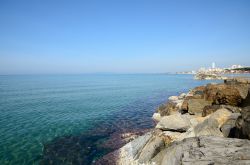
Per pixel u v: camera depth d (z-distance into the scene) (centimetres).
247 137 1171
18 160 1794
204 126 1702
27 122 3128
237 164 884
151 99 5925
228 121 1669
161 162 1320
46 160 1809
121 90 8700
